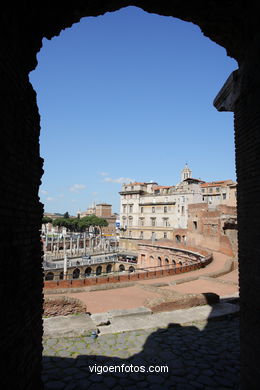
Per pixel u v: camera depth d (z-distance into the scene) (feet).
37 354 19.81
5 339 14.29
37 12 18.58
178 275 87.10
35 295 19.66
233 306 46.24
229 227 130.72
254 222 21.33
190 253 146.41
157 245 190.19
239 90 23.61
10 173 15.25
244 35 22.48
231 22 22.99
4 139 14.37
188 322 39.27
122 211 287.48
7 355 14.48
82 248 301.22
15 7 15.69
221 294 60.80
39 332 20.52
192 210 183.83
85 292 62.59
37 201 20.84
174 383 24.91
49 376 25.31
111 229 411.75
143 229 264.11
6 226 14.74
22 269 17.11
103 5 22.63
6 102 14.69
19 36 16.81
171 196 246.88
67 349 30.40
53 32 22.26
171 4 23.73
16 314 15.88
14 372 15.33
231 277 82.48
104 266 222.89
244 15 21.59
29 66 19.27
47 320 36.68
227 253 127.44
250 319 21.68
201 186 245.45
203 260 105.09
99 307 50.14
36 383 19.39
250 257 21.98
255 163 21.15
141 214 268.82
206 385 24.72
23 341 16.89
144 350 30.83
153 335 34.86
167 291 60.18
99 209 420.36
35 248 20.01
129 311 41.50
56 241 284.00
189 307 45.32
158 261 190.49
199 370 27.14
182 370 27.04
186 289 66.44
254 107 21.13
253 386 20.70
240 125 24.07
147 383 24.76
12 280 15.40
